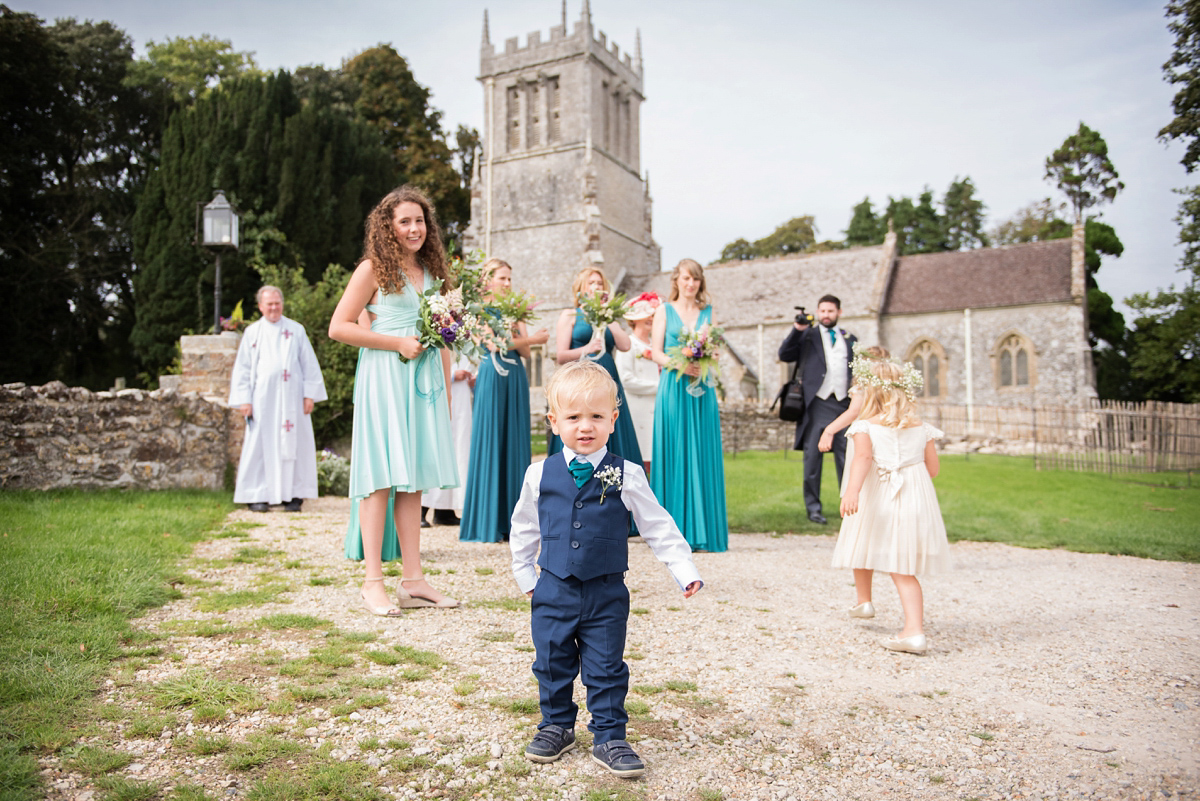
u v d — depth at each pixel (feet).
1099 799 8.49
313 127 86.28
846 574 19.85
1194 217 33.24
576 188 141.08
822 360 28.22
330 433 51.47
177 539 19.21
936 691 11.66
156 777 7.97
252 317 73.56
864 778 8.86
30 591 13.10
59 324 91.76
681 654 12.85
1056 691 11.73
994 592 18.52
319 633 12.74
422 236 14.96
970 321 120.06
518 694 10.57
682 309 21.52
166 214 82.17
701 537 20.83
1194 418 54.19
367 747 8.84
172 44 117.60
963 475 47.60
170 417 29.53
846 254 134.92
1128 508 34.53
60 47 92.43
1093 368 118.83
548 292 142.10
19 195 89.04
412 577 14.64
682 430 20.95
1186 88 27.86
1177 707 11.12
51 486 25.96
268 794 7.68
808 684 11.75
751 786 8.55
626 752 8.64
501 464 20.43
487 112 149.18
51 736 8.47
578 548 8.91
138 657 11.19
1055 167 162.71
